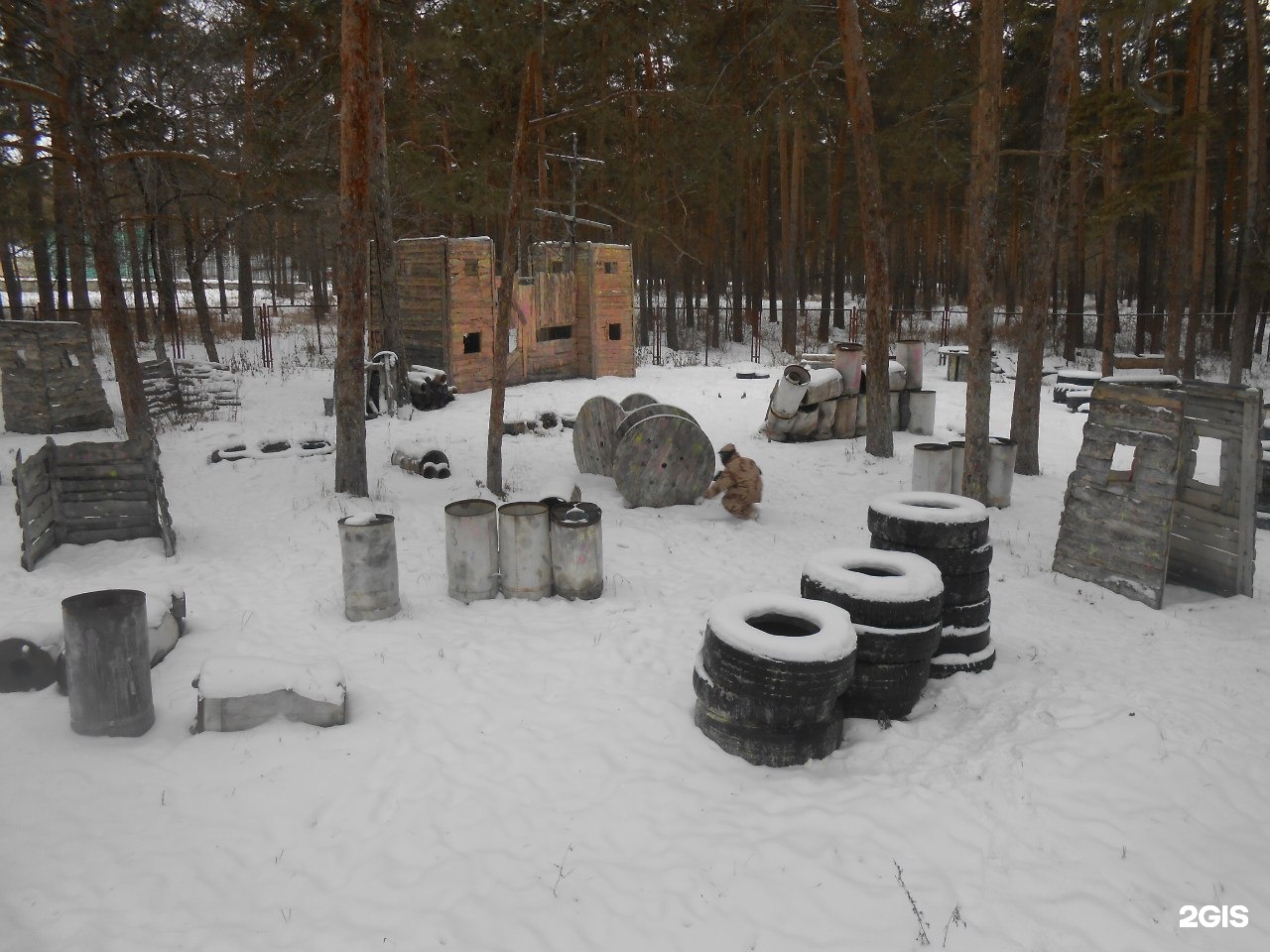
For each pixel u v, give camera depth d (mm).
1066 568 10141
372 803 5262
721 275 46719
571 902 4457
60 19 11203
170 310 31875
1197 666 7574
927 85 21641
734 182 18953
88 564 9664
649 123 21406
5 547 10242
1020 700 6781
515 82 13062
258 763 5633
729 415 20141
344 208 11836
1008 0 20219
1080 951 4105
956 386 27359
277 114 21219
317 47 17453
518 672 7121
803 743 5812
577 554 8711
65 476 10109
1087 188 26172
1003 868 4711
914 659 6469
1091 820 5098
